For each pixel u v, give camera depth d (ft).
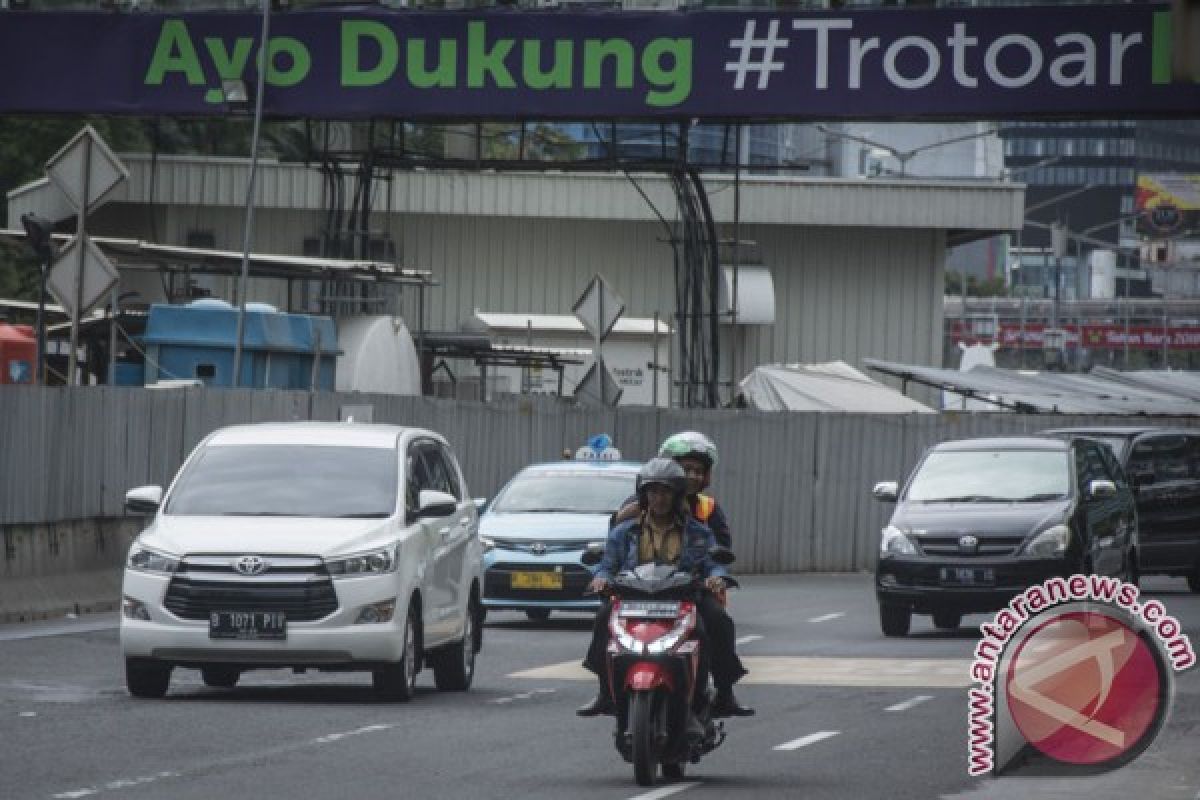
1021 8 419.33
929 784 141.79
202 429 325.21
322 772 142.51
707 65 429.38
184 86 446.60
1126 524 304.30
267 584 183.73
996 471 285.64
